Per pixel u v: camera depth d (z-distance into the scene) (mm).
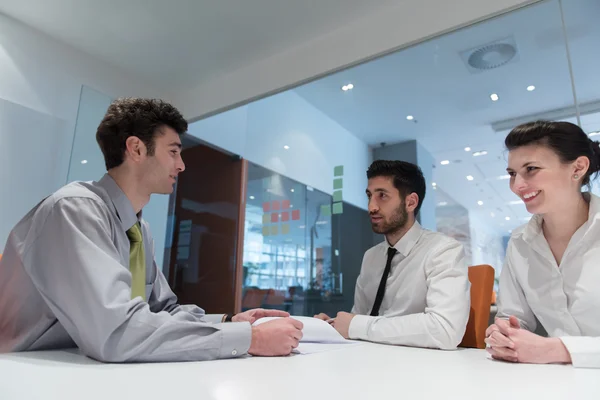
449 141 2660
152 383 469
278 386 470
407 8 2459
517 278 1164
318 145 3209
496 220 2459
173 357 650
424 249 1411
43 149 2643
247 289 3557
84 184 896
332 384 492
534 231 1113
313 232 3150
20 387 428
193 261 3941
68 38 2809
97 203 819
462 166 2615
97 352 640
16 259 809
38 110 2658
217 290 3721
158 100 1009
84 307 664
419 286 1346
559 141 990
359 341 1091
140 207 1015
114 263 715
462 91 2592
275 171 3455
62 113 2781
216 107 3330
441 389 485
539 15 2141
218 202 3830
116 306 653
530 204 1039
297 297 3199
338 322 1227
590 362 707
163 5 2477
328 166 3141
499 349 778
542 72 2240
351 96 3006
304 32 2770
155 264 1151
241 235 3645
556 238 1086
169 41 2855
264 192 3535
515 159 1049
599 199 1030
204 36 2797
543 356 743
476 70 2490
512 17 2170
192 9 2518
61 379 478
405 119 2854
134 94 3312
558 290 1055
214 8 2508
